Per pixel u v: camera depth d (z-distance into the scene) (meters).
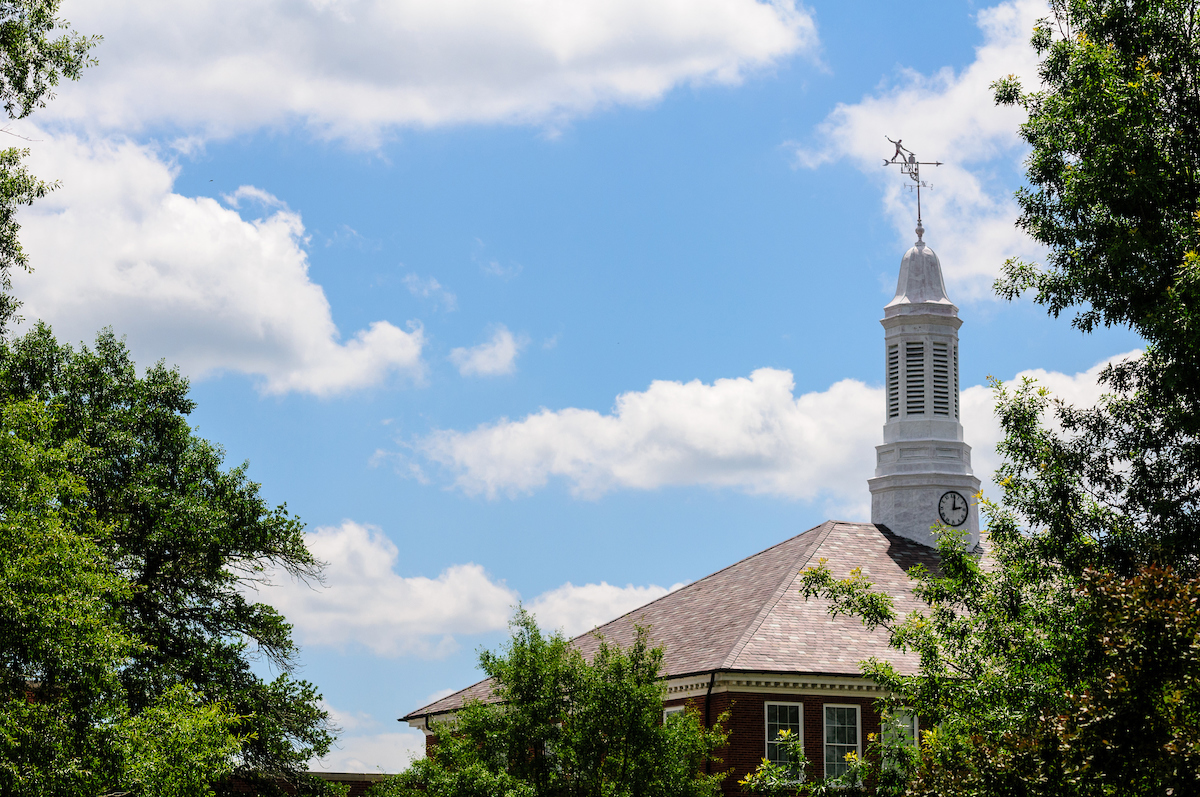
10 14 26.95
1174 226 23.03
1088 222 24.95
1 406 25.83
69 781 23.05
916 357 52.47
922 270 53.47
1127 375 25.09
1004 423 24.97
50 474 25.31
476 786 28.52
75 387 36.19
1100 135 23.91
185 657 35.19
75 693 24.55
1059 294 25.09
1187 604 16.38
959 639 23.23
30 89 27.20
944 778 18.88
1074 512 23.77
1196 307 21.31
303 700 36.34
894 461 51.78
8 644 22.81
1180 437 24.44
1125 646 16.58
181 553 35.97
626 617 51.19
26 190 27.92
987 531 24.41
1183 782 15.24
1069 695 17.56
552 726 30.59
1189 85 24.62
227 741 27.59
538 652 31.59
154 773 24.69
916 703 22.86
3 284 28.48
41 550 23.56
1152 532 23.61
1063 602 22.38
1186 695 16.11
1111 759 16.36
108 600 28.48
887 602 24.64
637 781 29.67
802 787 23.64
